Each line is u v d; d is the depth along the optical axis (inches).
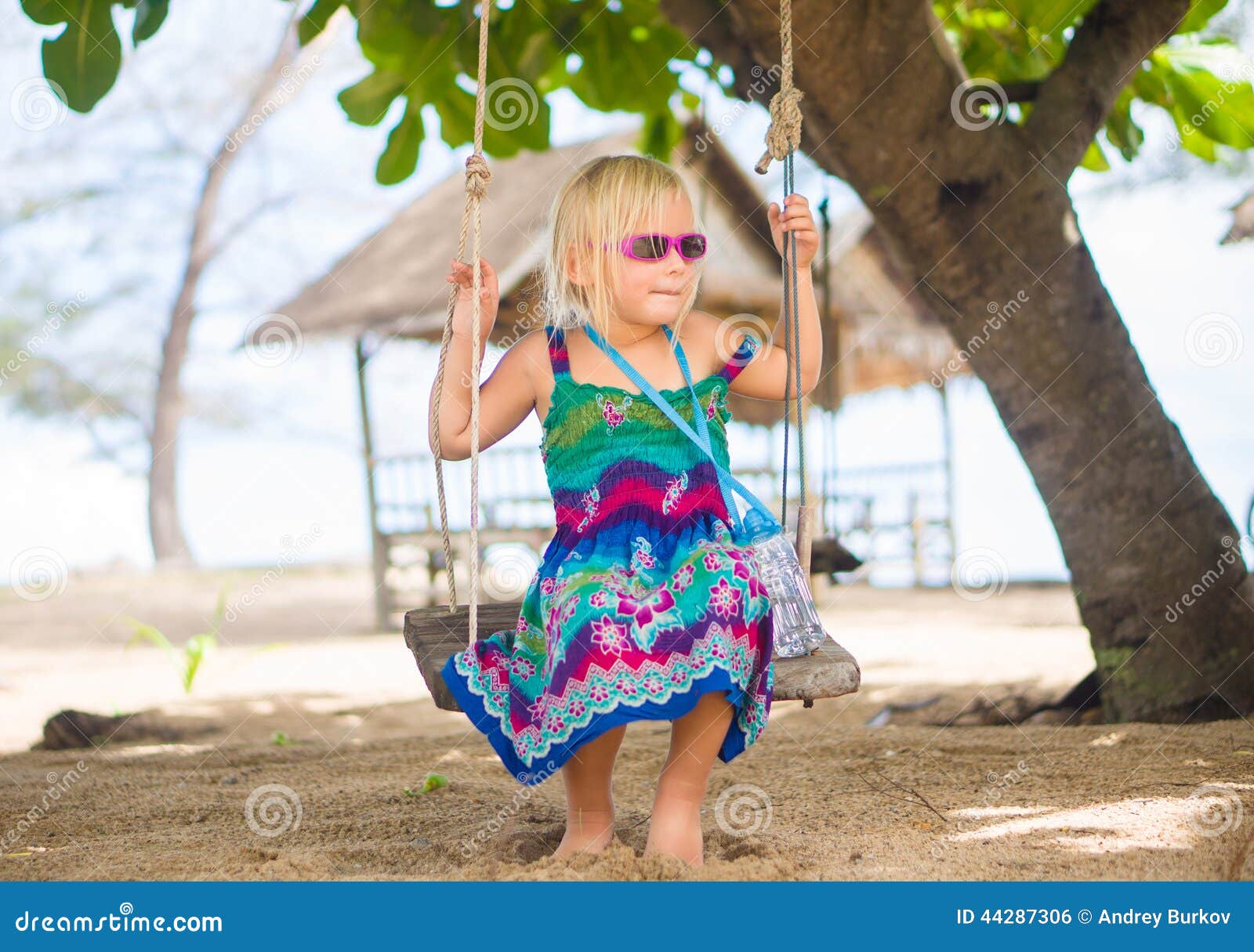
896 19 154.3
